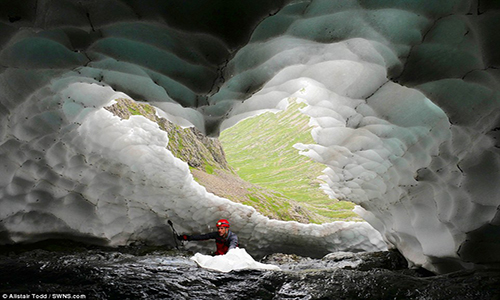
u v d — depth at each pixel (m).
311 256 8.59
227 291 3.05
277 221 7.82
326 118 4.15
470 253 3.33
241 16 2.41
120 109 8.91
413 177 4.02
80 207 5.12
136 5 2.37
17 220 4.38
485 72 2.43
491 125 2.73
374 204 5.78
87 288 2.86
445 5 2.25
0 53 2.71
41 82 3.19
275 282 3.25
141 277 3.21
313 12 2.47
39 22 2.40
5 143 3.68
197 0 2.37
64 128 4.09
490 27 2.21
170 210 6.45
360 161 4.80
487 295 2.72
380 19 2.49
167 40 2.60
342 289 3.04
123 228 5.86
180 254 6.12
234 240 5.38
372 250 8.30
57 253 4.37
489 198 2.99
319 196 21.70
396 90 3.13
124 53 2.73
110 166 5.14
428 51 2.54
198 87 2.86
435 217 3.94
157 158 5.49
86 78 3.28
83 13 2.41
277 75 3.21
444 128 3.21
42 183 4.48
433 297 2.76
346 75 3.13
